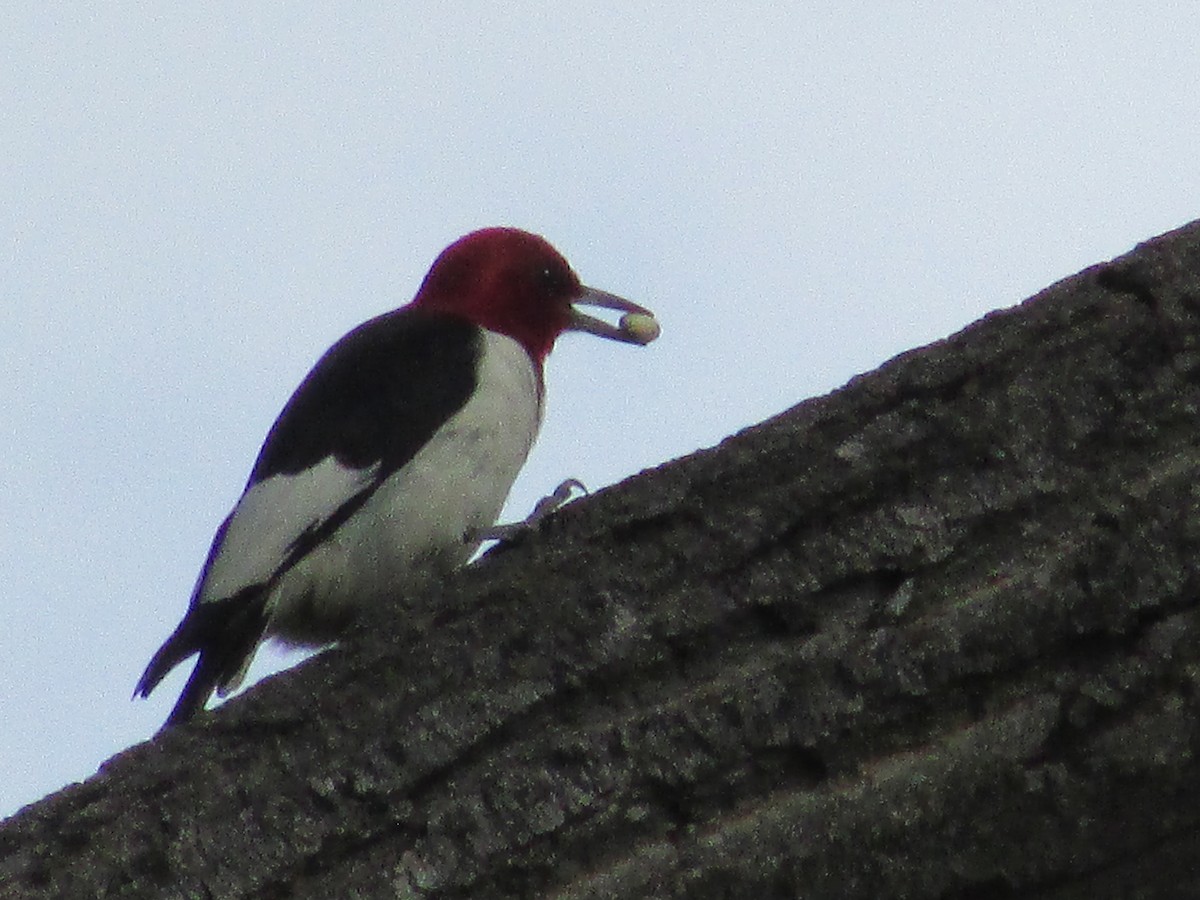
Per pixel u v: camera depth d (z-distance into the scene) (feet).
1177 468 17.25
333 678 18.38
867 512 17.92
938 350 18.70
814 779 17.01
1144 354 17.99
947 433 18.08
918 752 16.92
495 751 17.42
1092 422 17.85
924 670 17.02
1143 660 16.60
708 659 17.63
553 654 17.83
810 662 17.19
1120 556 16.89
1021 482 17.70
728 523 18.24
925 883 16.83
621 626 17.87
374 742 17.63
